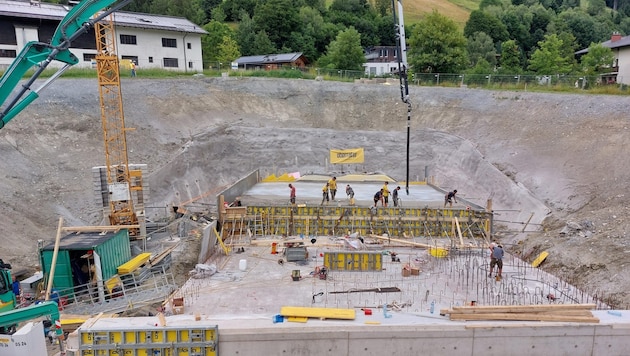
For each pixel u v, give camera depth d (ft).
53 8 128.67
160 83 120.98
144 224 69.31
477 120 118.11
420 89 133.90
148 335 40.32
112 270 54.75
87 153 90.07
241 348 40.98
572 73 158.61
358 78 153.99
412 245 71.20
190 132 111.55
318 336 41.09
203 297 52.13
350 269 61.05
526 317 42.88
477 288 54.44
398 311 46.47
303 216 77.20
